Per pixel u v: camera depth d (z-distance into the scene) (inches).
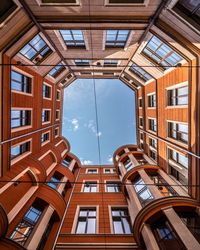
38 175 577.3
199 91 442.3
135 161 818.2
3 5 343.0
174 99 604.7
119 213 654.5
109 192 784.3
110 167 1084.5
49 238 509.4
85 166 1093.1
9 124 478.6
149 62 621.9
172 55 522.3
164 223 438.0
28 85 608.7
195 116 464.4
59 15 408.8
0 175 459.8
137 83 907.4
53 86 863.7
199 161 460.8
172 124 628.4
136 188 637.9
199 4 324.2
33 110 636.1
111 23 429.7
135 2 371.2
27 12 380.2
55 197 582.6
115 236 538.0
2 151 461.7
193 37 391.2
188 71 473.4
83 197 753.6
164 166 676.7
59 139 978.7
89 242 522.9
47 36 498.0
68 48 591.5
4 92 451.2
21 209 470.3
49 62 629.3
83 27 449.7
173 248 375.2
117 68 832.3
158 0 357.1
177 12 353.7
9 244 361.1
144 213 452.8
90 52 614.5
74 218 623.8
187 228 386.0
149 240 409.7
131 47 578.9
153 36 495.5
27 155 598.9
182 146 545.6
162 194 566.9
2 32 378.6
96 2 366.6
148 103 850.8
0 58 426.3
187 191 523.2
